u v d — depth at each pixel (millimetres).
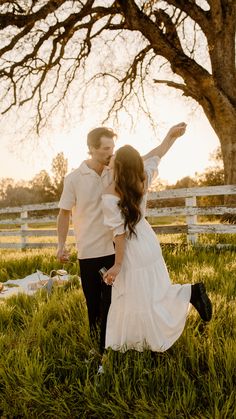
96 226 3504
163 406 2629
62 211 3576
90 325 3686
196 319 3770
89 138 3389
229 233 9195
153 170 3266
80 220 3545
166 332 3076
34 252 9602
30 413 2869
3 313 4461
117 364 3170
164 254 7305
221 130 13617
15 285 6469
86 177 3465
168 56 13375
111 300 3238
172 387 2908
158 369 2969
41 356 3391
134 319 3057
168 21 14711
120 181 2986
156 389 2896
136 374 3029
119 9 14305
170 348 3336
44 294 5160
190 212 8664
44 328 4020
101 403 2758
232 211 8297
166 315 3072
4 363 3271
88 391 2865
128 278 3053
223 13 13883
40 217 11320
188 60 13125
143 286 3041
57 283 5691
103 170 3492
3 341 3771
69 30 14484
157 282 3102
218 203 35688
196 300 3057
